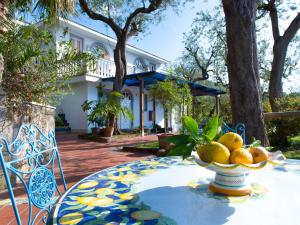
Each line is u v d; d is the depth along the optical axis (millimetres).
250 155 1188
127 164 2004
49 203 1466
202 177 1562
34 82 4871
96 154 6844
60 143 9133
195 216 992
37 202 1356
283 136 6664
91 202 1159
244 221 944
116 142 9562
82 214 1025
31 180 1337
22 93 4516
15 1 4871
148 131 13945
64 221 960
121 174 1676
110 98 10875
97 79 13000
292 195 1212
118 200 1184
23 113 4301
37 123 4688
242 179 1233
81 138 10680
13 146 1424
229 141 1224
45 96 5234
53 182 1539
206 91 16109
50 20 5547
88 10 10711
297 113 6160
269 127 6641
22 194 3279
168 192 1285
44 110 4938
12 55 4590
